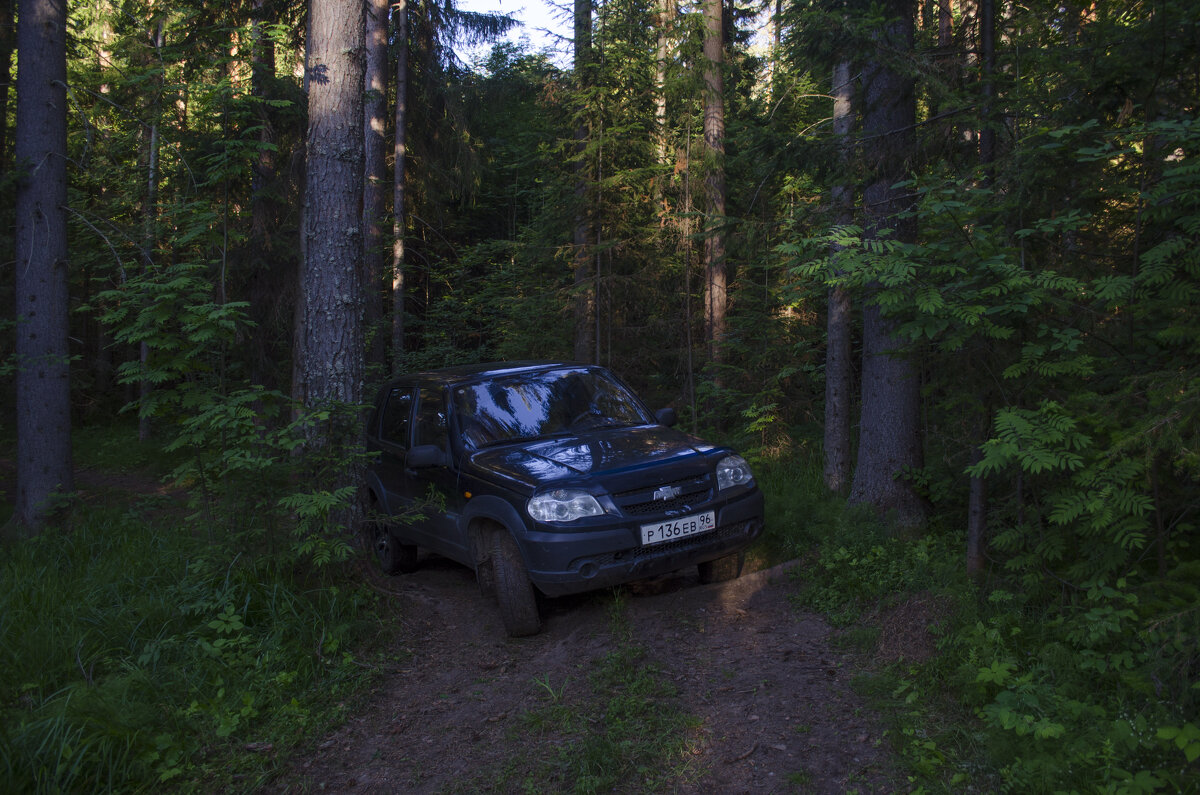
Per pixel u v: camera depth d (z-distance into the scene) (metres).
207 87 6.03
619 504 4.71
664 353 12.66
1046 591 4.05
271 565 5.01
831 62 6.15
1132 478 3.47
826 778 3.07
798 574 5.46
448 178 18.33
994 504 4.44
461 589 5.86
